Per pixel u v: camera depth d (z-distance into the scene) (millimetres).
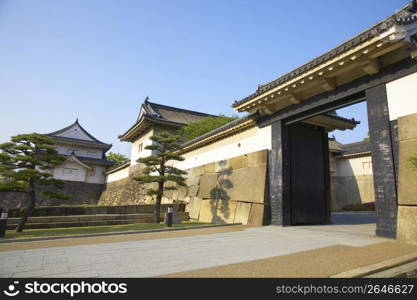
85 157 40062
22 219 11766
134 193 28016
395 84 8117
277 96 11672
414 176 7062
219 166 16578
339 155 30359
